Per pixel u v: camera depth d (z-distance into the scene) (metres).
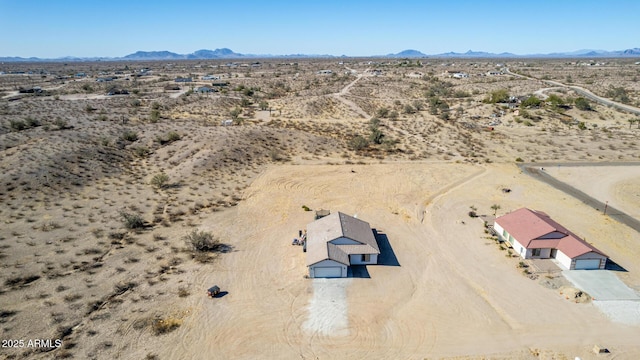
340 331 29.98
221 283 35.53
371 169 67.62
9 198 49.31
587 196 56.72
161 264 37.97
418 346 28.58
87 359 26.42
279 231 45.59
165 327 29.64
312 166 68.75
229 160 68.38
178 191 56.06
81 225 44.59
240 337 29.16
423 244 43.09
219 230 45.34
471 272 37.78
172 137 78.31
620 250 41.66
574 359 27.34
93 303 31.73
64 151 64.25
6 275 34.59
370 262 39.09
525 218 44.06
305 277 36.62
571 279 36.41
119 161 66.38
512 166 69.88
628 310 32.19
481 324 30.75
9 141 69.12
